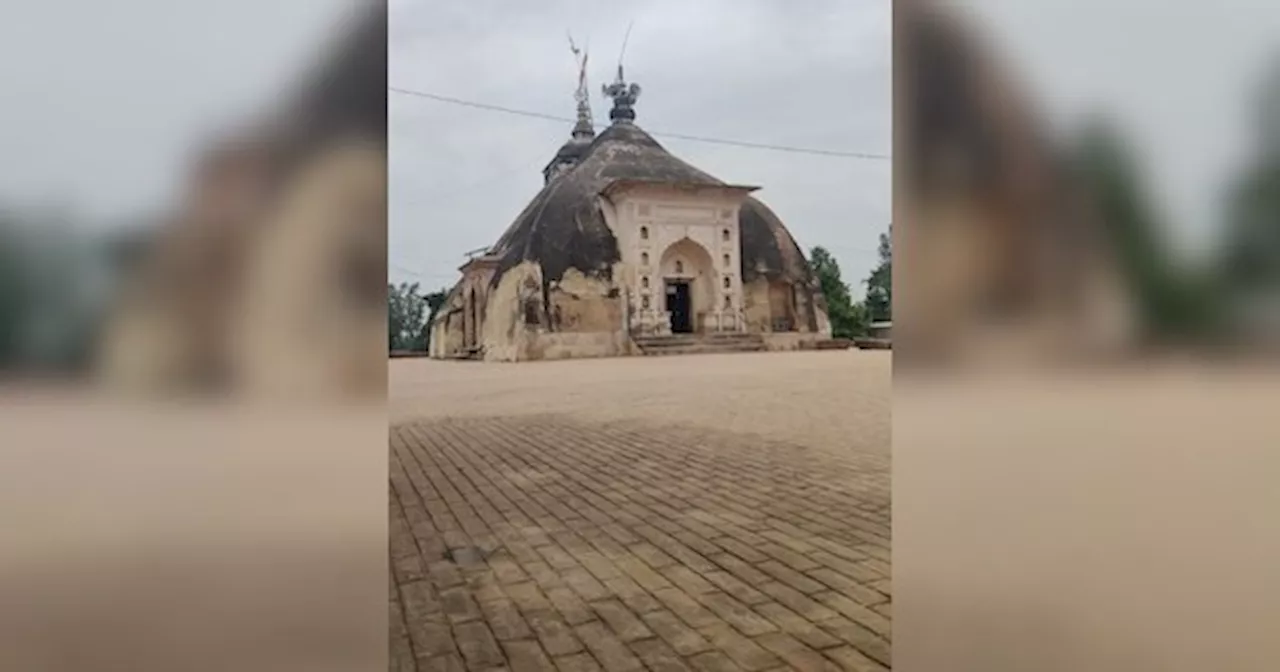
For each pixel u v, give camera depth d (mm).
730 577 3152
